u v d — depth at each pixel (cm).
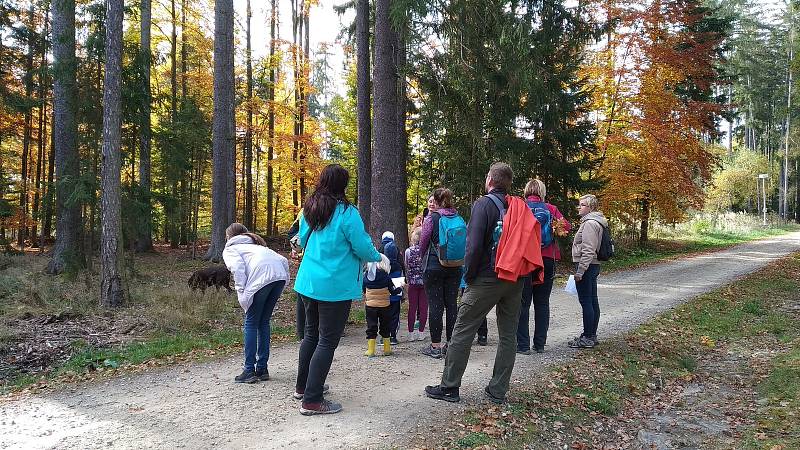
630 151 1988
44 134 2216
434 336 596
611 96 1961
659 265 1733
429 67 1164
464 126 1264
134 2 1196
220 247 1639
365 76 1300
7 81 1744
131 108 1137
